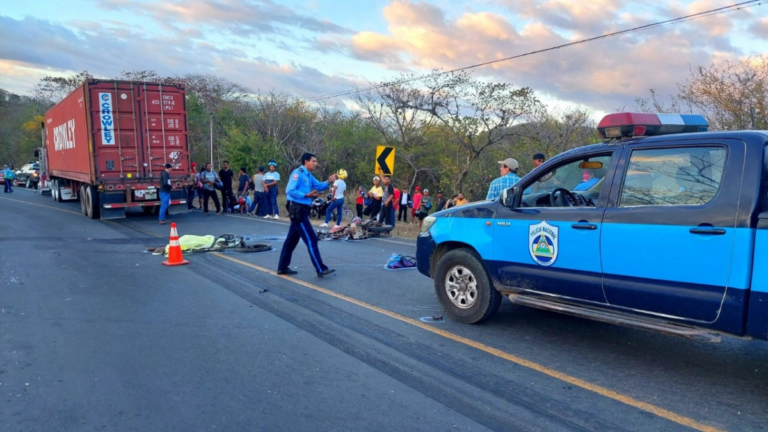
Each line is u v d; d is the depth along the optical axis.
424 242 6.22
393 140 29.78
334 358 4.77
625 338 5.34
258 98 35.97
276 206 17.17
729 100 15.48
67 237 12.10
